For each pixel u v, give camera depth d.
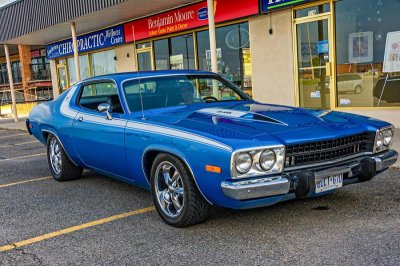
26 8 16.06
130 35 14.73
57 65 20.08
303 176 3.66
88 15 13.02
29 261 3.67
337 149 3.94
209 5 8.43
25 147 11.02
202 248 3.71
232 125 3.99
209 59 12.41
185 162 3.90
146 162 4.49
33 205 5.35
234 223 4.23
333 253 3.44
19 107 26.08
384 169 4.23
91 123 5.29
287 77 10.41
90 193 5.75
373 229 3.89
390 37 8.73
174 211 4.31
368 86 9.16
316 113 4.50
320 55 9.76
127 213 4.81
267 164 3.58
